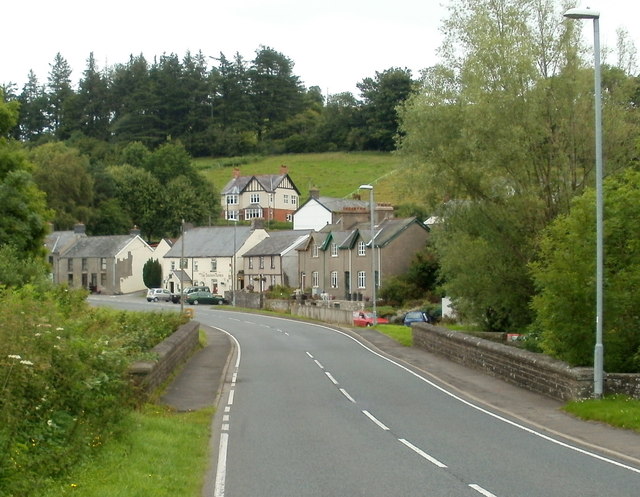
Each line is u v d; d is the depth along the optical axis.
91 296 90.75
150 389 18.97
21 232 36.28
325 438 15.53
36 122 155.12
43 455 9.90
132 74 154.50
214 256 93.12
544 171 31.44
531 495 10.51
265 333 49.34
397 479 11.59
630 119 31.48
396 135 33.97
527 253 31.61
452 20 32.28
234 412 19.27
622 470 12.33
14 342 11.40
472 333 34.06
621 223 21.23
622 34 31.31
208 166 148.50
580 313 21.12
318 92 184.12
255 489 10.91
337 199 106.38
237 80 160.88
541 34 31.39
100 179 110.56
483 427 17.00
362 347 39.66
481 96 30.06
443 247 34.78
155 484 10.05
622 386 19.34
